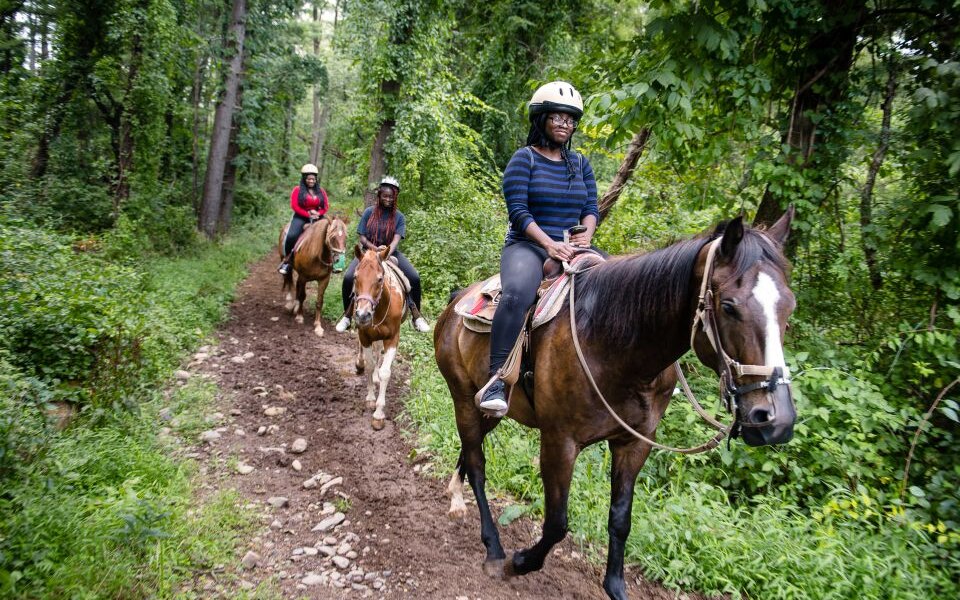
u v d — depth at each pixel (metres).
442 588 3.24
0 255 5.62
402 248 10.62
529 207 3.09
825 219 5.50
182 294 8.73
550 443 2.81
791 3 4.84
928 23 4.88
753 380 1.98
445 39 12.99
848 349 4.83
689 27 4.60
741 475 4.25
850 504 3.55
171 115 15.61
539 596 3.22
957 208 4.17
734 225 2.04
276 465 4.64
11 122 10.15
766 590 3.22
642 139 6.68
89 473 3.70
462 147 13.65
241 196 23.28
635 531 3.63
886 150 4.97
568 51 14.18
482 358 3.31
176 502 3.68
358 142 18.41
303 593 3.08
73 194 11.77
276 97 19.83
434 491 4.36
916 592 3.12
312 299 11.05
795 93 5.36
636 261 2.60
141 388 5.28
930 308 4.62
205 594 2.92
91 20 11.93
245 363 7.13
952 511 3.61
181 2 13.99
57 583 2.61
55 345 4.69
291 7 17.06
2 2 10.89
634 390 2.61
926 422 3.88
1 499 2.92
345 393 6.38
